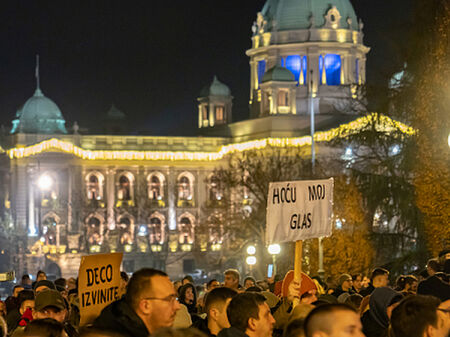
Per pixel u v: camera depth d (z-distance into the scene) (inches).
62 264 6368.1
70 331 742.5
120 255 627.2
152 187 6909.5
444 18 1889.8
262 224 4045.3
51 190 6609.3
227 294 648.4
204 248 5841.5
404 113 2201.0
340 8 6879.9
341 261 2416.3
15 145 6624.0
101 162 6707.7
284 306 743.7
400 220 2262.6
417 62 1987.0
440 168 1873.8
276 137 6358.3
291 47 6835.6
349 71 6806.1
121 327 494.9
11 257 6373.0
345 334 428.1
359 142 2396.7
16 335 565.9
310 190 761.0
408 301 513.3
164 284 505.0
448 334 518.9
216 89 7337.6
